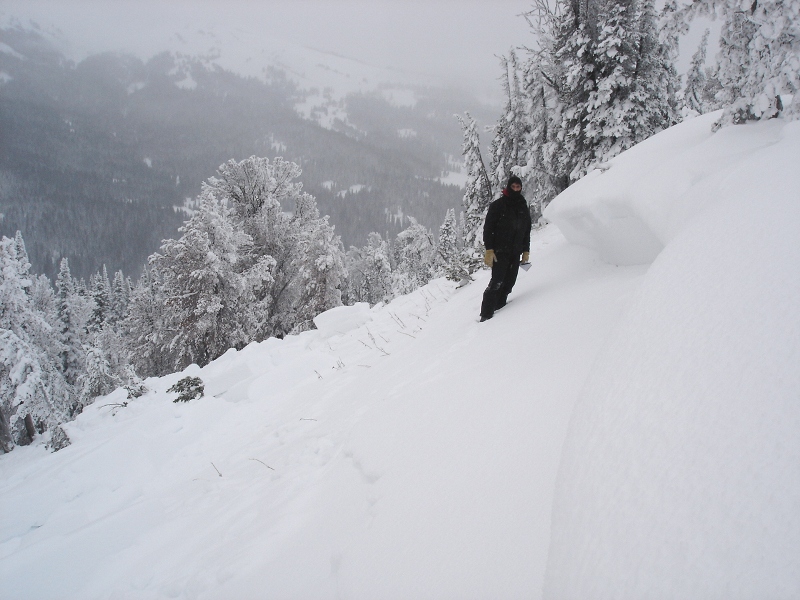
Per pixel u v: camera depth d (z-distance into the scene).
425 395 2.96
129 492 4.32
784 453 0.81
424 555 1.51
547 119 15.19
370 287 50.47
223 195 26.81
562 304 3.48
